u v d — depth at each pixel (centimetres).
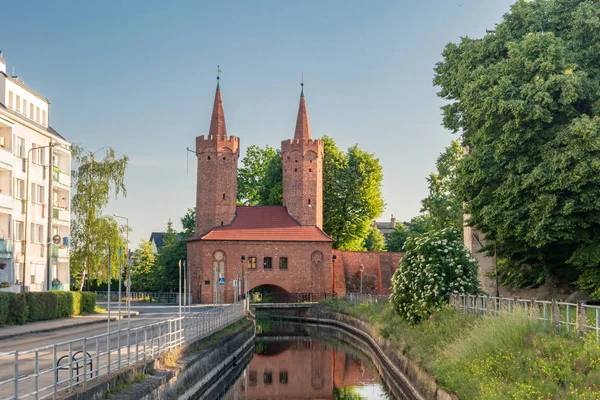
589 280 3241
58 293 4619
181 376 2512
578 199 3072
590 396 1539
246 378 3928
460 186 3556
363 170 9688
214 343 3459
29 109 5600
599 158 2925
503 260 3809
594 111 3114
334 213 9644
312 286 8775
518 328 2094
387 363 3631
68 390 1602
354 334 6056
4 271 4903
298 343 5712
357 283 9119
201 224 8938
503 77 3231
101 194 6606
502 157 3241
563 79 3052
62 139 6078
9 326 3762
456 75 3853
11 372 2081
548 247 3491
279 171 9781
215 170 8931
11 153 5012
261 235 8756
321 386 3634
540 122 3145
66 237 6038
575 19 3306
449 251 3472
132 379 2050
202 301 8512
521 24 3581
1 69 5616
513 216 3209
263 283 8694
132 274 11100
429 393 2341
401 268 3606
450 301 3366
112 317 4991
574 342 1892
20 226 5219
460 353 2259
